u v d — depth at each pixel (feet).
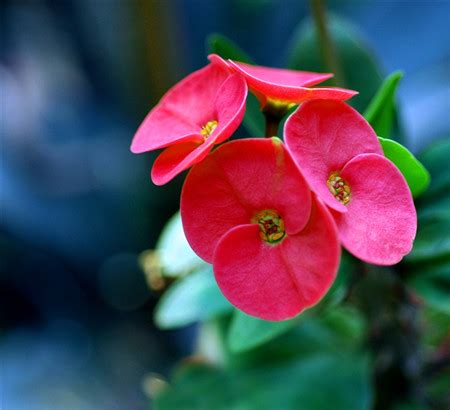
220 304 0.76
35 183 1.61
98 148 1.64
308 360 0.82
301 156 0.62
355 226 0.62
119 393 1.45
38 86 1.74
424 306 0.83
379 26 1.57
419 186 0.68
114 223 1.59
